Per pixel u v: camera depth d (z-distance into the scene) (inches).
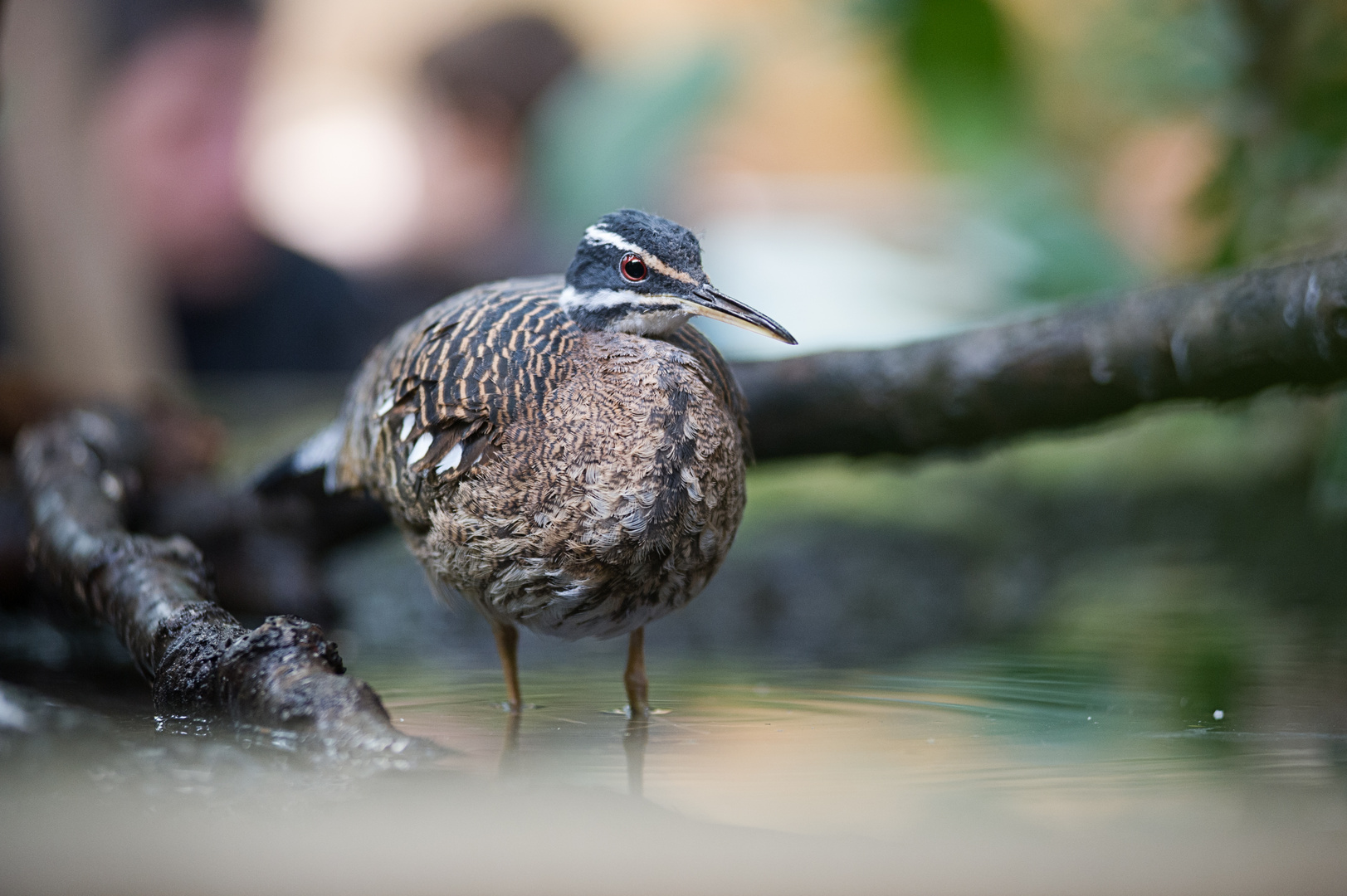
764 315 320.5
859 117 939.3
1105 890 167.0
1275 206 473.7
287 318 736.3
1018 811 210.4
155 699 271.7
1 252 642.2
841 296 738.2
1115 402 375.9
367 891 167.5
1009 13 565.6
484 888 168.9
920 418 404.5
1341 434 418.0
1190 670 356.5
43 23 615.2
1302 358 335.0
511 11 773.9
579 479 300.5
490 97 737.6
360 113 976.3
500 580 309.3
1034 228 578.9
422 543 328.2
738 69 637.3
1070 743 267.7
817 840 191.2
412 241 757.3
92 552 329.4
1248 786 226.5
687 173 834.8
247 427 647.1
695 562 312.8
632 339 320.5
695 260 329.4
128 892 167.0
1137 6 535.8
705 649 425.1
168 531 472.4
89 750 228.4
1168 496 571.2
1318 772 238.7
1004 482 597.3
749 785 230.8
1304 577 510.6
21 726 234.2
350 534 488.4
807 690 337.1
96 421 439.5
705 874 174.6
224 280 717.3
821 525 544.7
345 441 361.1
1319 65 473.1
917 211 742.5
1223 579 515.5
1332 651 383.2
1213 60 504.7
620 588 306.8
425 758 233.1
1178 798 218.2
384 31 992.9
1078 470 599.5
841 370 410.0
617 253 326.0
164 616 284.5
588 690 343.3
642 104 636.1
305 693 243.3
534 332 317.1
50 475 395.5
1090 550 557.9
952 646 413.1
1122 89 555.8
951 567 522.0
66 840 187.2
